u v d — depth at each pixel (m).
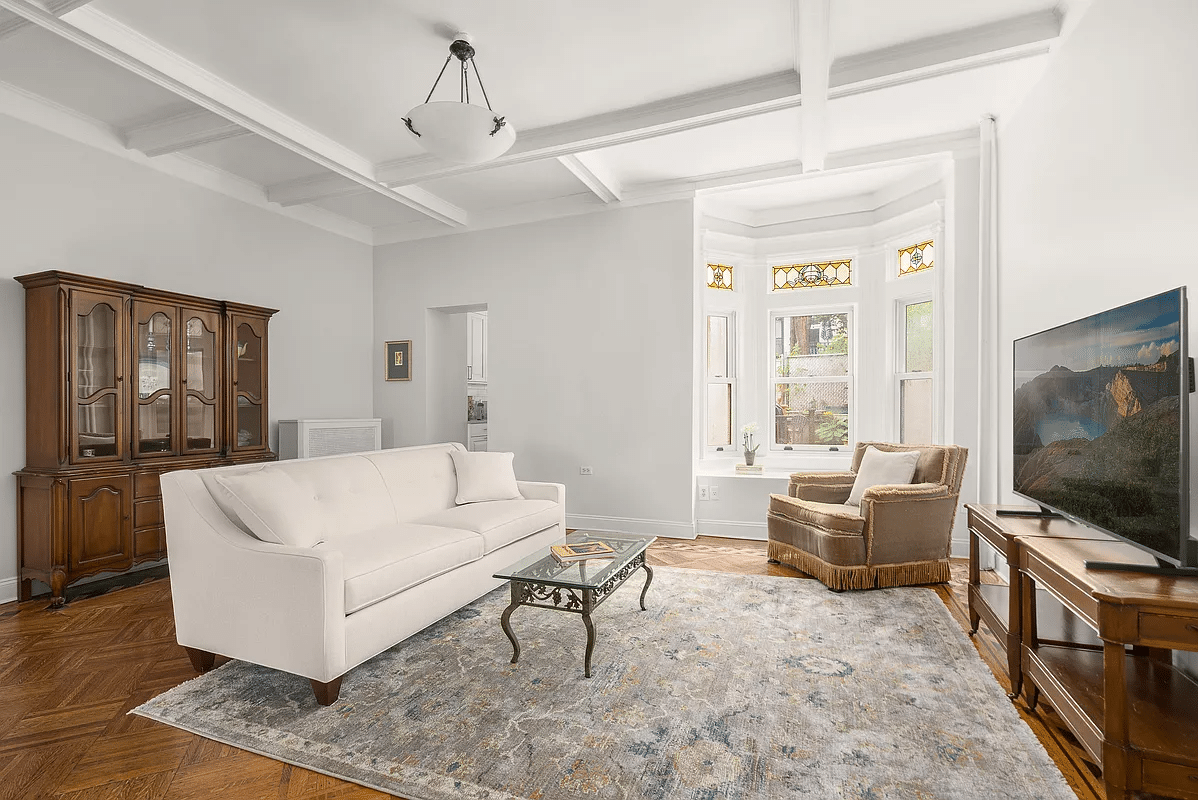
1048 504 2.49
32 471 3.51
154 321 4.00
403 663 2.60
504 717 2.14
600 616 3.16
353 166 4.50
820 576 3.69
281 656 2.30
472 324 7.29
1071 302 2.91
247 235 5.10
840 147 4.45
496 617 3.16
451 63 3.28
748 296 5.63
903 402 5.11
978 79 3.48
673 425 5.09
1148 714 1.70
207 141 4.04
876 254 5.22
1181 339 1.63
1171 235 2.12
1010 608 2.27
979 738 1.99
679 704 2.23
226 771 1.86
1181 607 1.49
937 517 3.67
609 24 2.94
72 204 3.92
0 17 2.85
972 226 4.18
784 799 1.69
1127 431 1.89
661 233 5.13
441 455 4.11
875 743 1.96
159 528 3.95
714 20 2.92
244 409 4.67
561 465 5.48
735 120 3.90
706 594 3.52
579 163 4.38
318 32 2.99
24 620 3.20
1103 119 2.59
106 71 3.43
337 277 5.97
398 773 1.83
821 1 2.63
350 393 6.11
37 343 3.57
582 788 1.75
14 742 2.03
